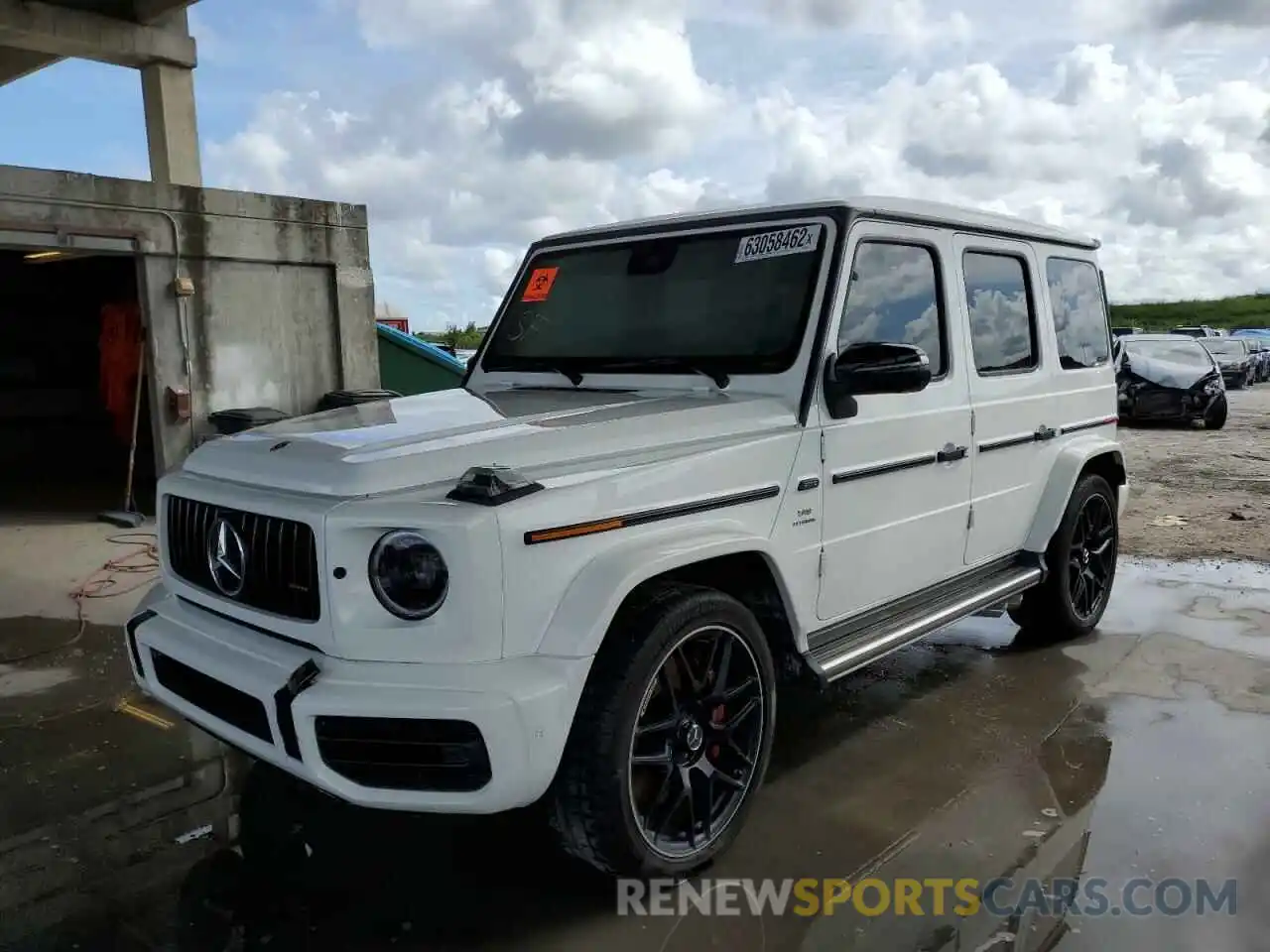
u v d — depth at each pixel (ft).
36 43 32.42
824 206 11.30
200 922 8.76
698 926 8.64
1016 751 12.30
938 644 16.70
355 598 7.91
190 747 12.47
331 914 8.88
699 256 12.07
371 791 7.82
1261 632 17.15
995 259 14.26
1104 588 17.24
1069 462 15.57
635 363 12.03
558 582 8.20
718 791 9.73
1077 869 9.53
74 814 10.73
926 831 10.28
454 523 7.64
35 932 8.59
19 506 28.17
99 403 37.04
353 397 16.98
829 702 14.02
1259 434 49.49
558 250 13.70
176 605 10.00
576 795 8.38
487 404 11.19
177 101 35.58
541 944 8.41
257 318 28.48
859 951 8.28
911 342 12.29
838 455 10.99
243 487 9.12
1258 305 277.03
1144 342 56.08
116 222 24.95
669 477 9.12
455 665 7.80
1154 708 13.67
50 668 15.16
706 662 9.32
